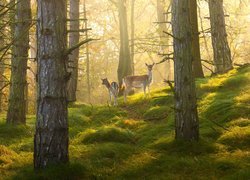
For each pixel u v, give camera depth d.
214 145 9.06
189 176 7.38
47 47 7.82
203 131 10.48
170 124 11.91
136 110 16.08
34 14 21.94
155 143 9.95
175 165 8.01
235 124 10.64
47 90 7.80
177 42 9.55
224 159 8.01
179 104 9.57
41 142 7.82
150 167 8.08
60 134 7.84
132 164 8.40
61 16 7.92
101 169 8.14
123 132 11.27
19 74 13.52
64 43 7.95
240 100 12.77
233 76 16.80
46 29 7.80
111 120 14.54
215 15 19.14
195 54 18.95
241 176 6.82
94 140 11.00
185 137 9.48
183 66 9.51
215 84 16.06
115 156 9.12
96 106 17.81
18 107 13.48
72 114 15.16
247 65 18.47
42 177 7.43
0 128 12.80
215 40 19.14
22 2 13.02
